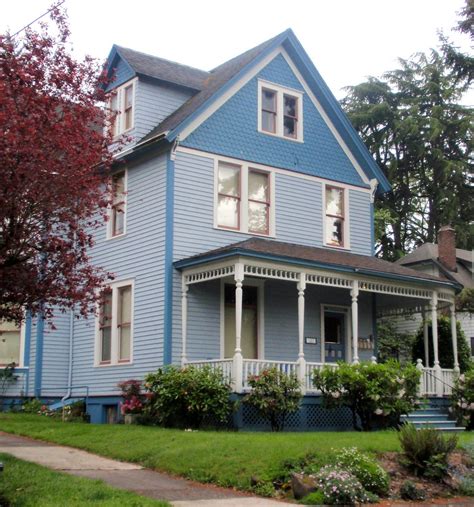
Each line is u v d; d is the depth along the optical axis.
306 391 18.64
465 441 14.77
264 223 21.67
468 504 11.09
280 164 22.27
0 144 10.14
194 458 12.67
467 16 39.34
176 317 19.30
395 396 17.84
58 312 23.52
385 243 46.00
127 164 21.47
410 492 11.35
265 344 20.81
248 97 21.92
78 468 12.70
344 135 24.22
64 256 11.34
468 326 33.53
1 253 10.69
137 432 15.77
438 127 43.19
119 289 21.28
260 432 16.70
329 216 23.38
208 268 18.67
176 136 19.88
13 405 23.44
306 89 23.50
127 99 22.41
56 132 10.77
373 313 23.75
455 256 35.91
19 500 9.38
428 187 45.09
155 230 20.05
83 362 22.64
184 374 17.33
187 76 23.66
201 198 20.30
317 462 11.77
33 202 10.72
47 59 11.36
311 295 22.25
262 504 10.20
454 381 20.66
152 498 10.39
